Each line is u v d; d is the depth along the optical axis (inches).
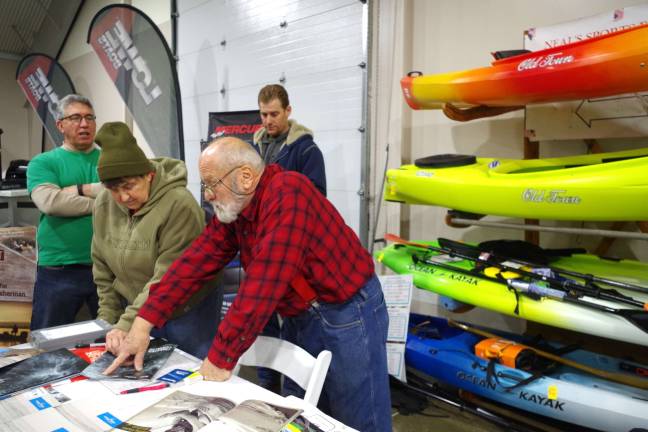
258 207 47.6
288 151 97.6
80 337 53.1
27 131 334.0
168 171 64.5
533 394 75.4
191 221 60.4
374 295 53.9
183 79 189.3
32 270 92.4
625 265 82.0
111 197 63.3
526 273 76.7
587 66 69.9
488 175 83.6
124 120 226.4
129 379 43.7
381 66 120.6
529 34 94.6
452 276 86.6
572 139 95.0
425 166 92.6
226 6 164.9
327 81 132.1
